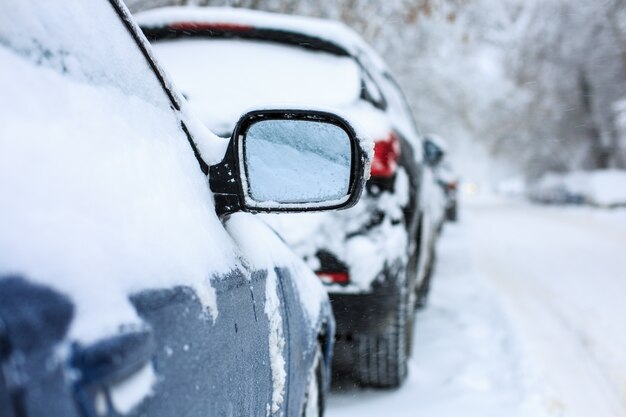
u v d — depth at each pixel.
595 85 27.67
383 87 4.12
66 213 0.89
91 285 0.86
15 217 0.79
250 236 1.82
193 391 1.10
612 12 23.75
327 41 3.39
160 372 0.98
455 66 21.64
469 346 4.50
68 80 1.08
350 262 2.99
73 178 0.95
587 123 30.64
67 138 0.98
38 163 0.88
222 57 3.32
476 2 10.68
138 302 0.96
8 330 0.70
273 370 1.71
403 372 3.51
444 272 8.21
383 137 3.18
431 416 3.22
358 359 3.43
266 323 1.68
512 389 3.62
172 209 1.24
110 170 1.07
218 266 1.35
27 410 0.69
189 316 1.13
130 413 0.86
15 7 1.01
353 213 3.06
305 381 2.20
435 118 22.98
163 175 1.28
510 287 7.07
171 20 3.38
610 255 10.41
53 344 0.75
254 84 3.19
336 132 1.52
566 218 21.89
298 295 2.20
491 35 18.77
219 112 3.05
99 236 0.94
